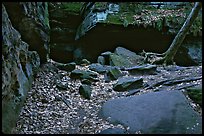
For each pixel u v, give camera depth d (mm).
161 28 10945
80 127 5129
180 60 11000
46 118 5340
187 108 5320
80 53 11242
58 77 7297
